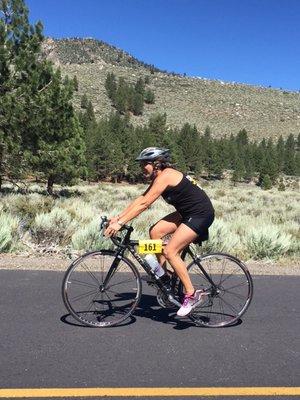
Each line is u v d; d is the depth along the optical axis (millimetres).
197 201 5164
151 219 15844
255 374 4301
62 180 33781
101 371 4254
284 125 199875
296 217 19984
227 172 108000
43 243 10758
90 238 10625
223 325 5543
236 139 148750
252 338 5180
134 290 6445
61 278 7402
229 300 6387
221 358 4621
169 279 5434
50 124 25875
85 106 169625
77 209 16922
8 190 30234
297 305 6449
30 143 25719
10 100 23188
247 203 29891
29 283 7066
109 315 5566
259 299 6629
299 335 5309
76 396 3820
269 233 11266
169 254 5242
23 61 23953
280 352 4812
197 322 5523
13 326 5277
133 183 78938
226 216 19141
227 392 3957
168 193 5156
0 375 4129
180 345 4914
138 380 4109
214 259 5789
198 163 95000
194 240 5316
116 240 5457
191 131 115812
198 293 5355
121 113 178500
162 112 193750
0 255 9352
